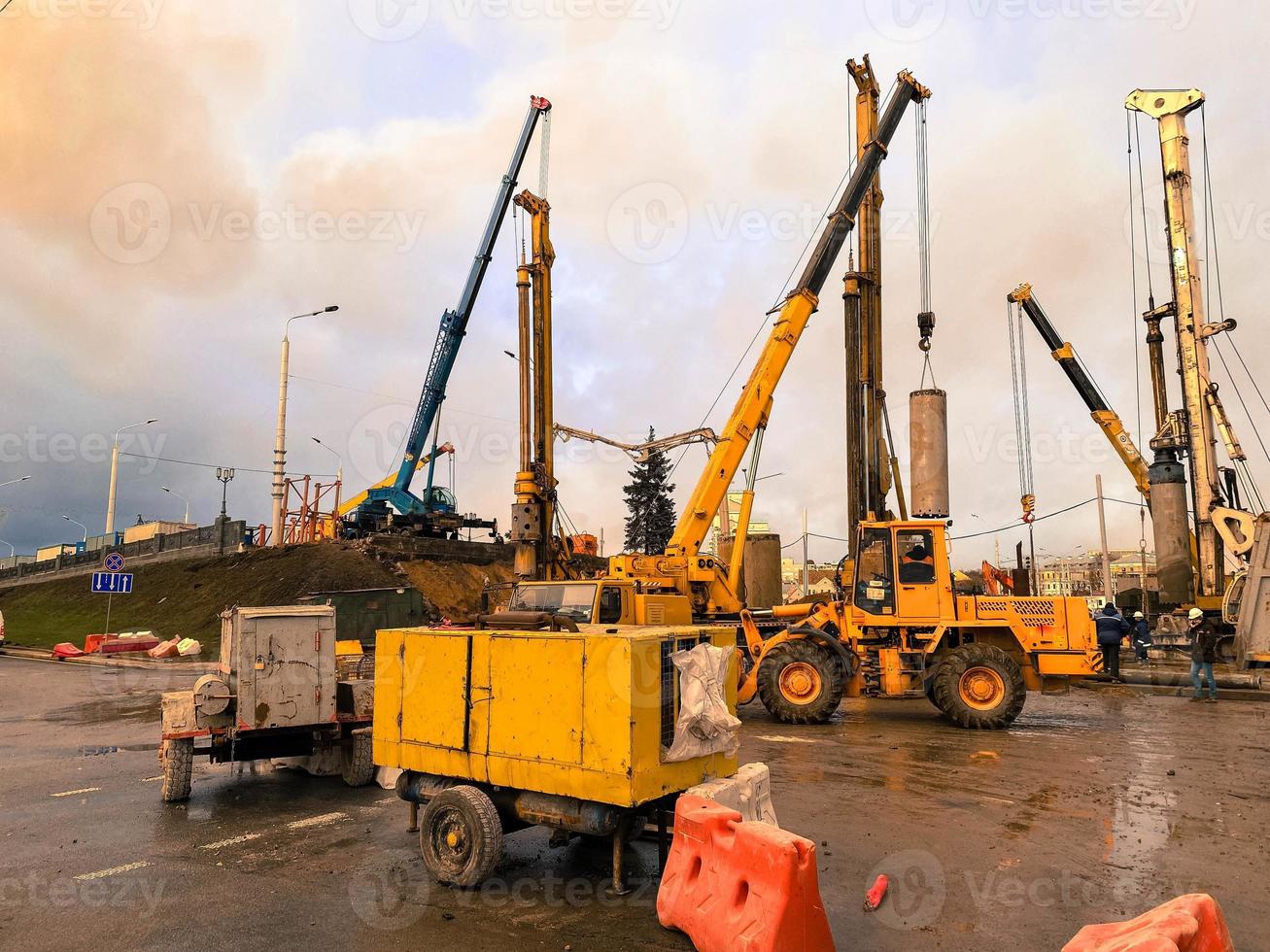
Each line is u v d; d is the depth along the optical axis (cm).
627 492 4509
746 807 511
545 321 2078
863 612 1273
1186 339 2019
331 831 654
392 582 3250
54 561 4922
